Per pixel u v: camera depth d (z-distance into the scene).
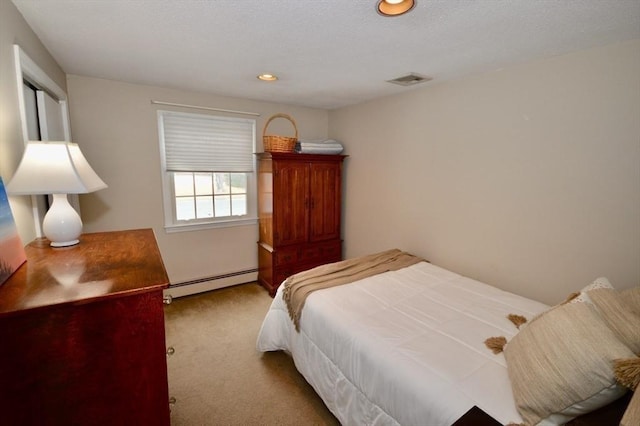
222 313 3.07
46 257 1.38
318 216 3.64
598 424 1.04
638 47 1.69
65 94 2.45
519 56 2.03
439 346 1.50
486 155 2.42
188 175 3.31
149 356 1.10
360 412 1.55
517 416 1.11
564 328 1.18
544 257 2.15
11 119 1.44
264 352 2.46
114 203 2.92
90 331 1.00
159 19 1.58
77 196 2.64
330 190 3.70
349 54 2.03
